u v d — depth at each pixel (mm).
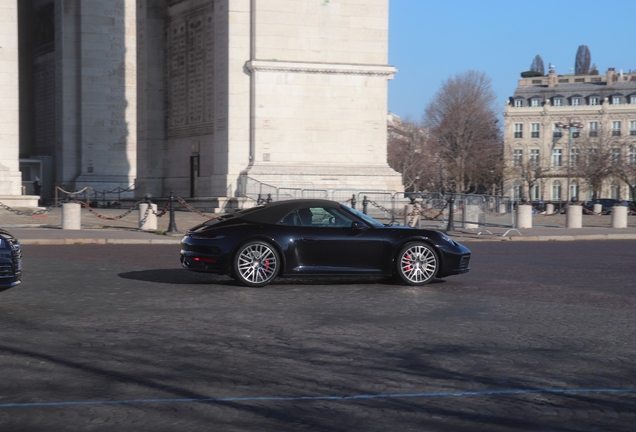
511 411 6816
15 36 43500
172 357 8812
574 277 16812
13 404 6910
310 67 44125
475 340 9891
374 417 6598
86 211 47312
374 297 13656
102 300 12961
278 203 15203
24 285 14672
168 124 50438
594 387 7652
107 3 63656
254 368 8312
